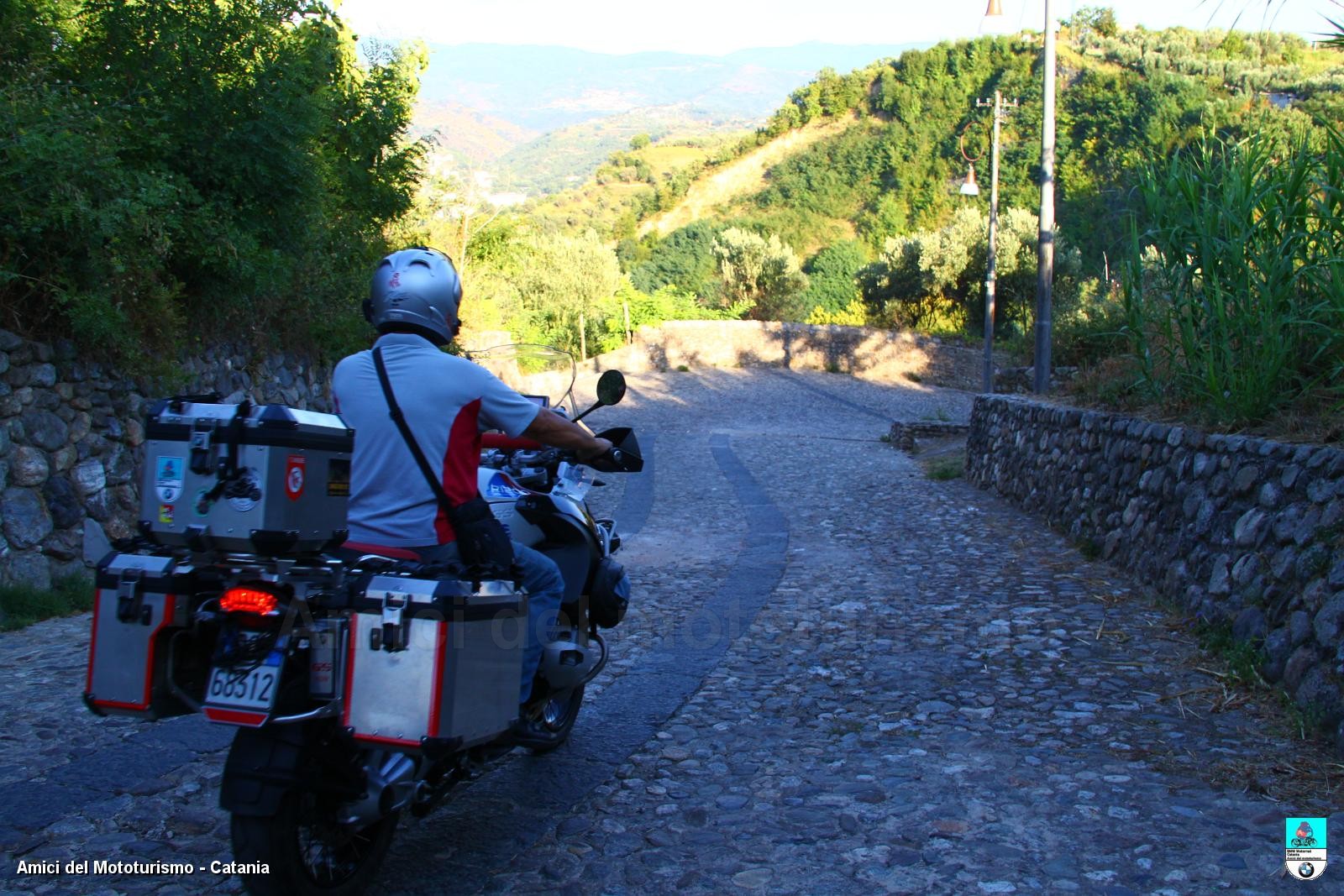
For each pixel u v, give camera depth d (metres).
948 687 5.42
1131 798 3.99
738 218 96.19
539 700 4.09
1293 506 5.48
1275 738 4.54
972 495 12.68
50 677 5.79
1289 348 6.36
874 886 3.38
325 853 3.22
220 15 10.14
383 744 2.95
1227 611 5.79
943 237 42.34
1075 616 6.66
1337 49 5.86
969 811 3.92
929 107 99.31
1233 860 3.48
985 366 27.95
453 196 28.19
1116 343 13.54
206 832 3.85
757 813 3.98
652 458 18.52
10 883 3.45
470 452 3.48
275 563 3.00
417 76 17.66
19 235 7.43
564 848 3.73
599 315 39.59
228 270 9.70
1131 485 7.94
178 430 2.96
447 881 3.50
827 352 38.62
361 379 3.45
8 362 7.61
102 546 4.50
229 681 2.93
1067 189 65.94
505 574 3.37
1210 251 6.82
